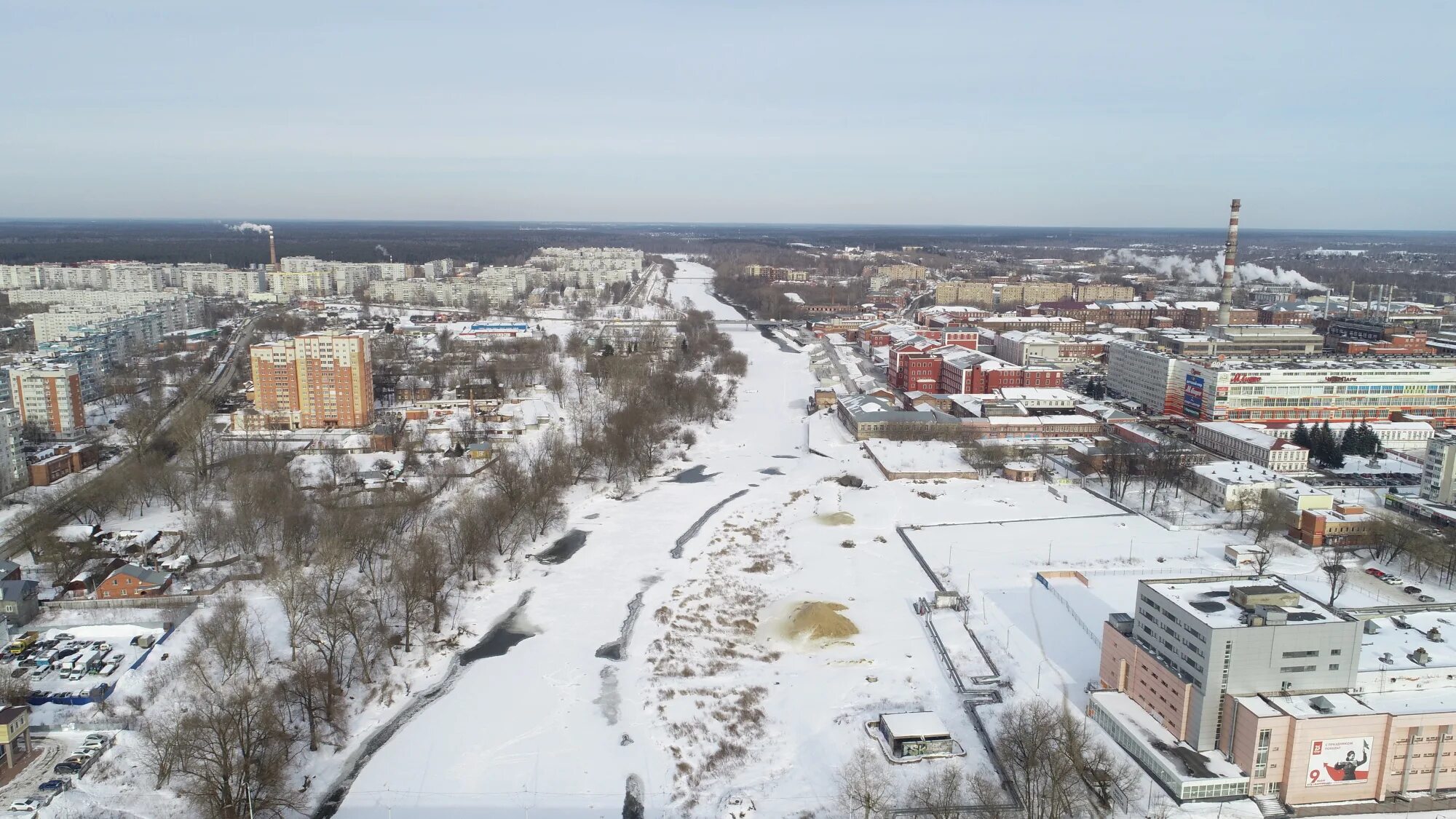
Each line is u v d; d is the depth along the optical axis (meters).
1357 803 156.75
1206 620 163.38
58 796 156.75
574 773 166.88
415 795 160.12
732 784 165.50
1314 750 154.75
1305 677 162.62
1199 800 155.38
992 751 172.12
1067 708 184.62
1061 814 151.00
